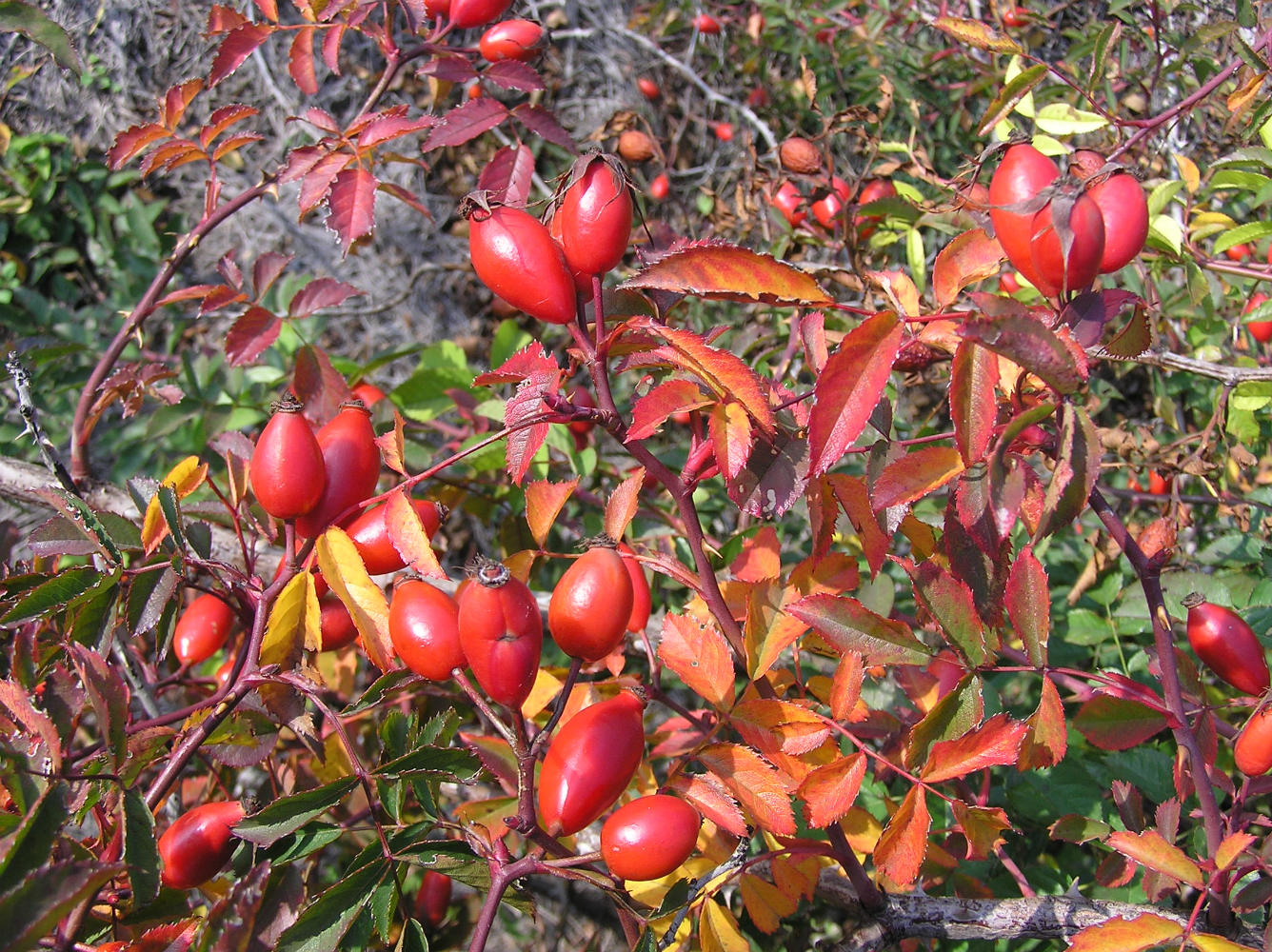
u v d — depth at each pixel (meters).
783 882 0.26
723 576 0.34
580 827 0.21
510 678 0.20
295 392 0.35
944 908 0.26
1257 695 0.25
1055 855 0.35
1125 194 0.21
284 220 0.68
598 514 0.43
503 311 0.69
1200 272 0.37
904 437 0.45
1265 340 0.47
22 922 0.18
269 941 0.22
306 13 0.34
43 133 0.65
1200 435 0.38
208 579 0.32
